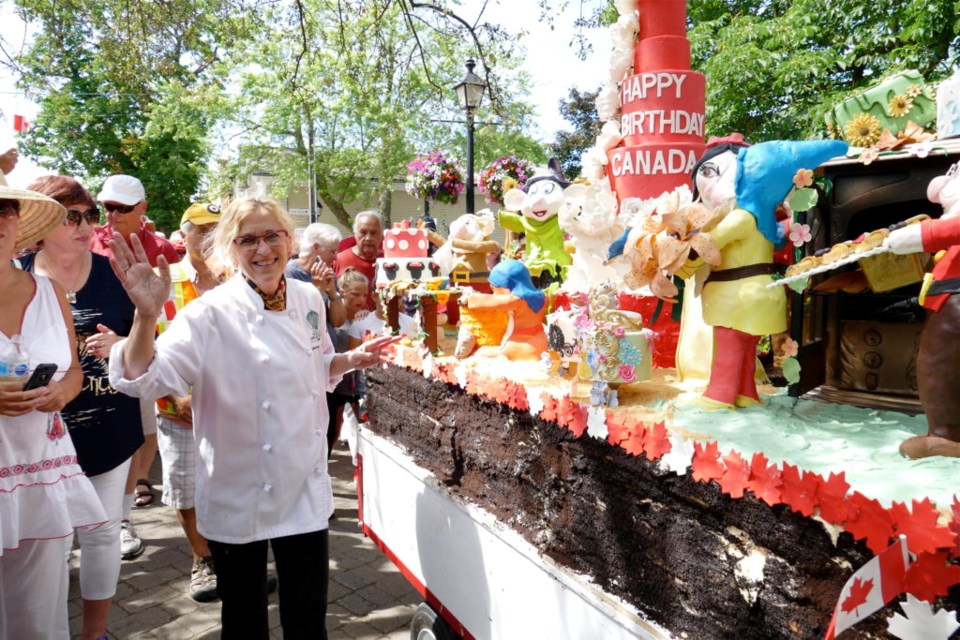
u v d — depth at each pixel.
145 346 1.89
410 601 3.57
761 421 1.52
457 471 2.38
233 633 2.24
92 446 2.57
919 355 1.28
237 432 2.14
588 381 1.92
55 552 2.21
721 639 1.35
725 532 1.33
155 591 3.62
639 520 1.55
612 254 1.83
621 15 2.54
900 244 1.22
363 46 6.27
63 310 2.26
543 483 1.90
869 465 1.22
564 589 1.75
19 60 6.11
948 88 1.74
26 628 2.20
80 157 17.17
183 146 18.50
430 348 2.52
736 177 1.59
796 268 1.45
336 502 4.95
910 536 0.95
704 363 1.90
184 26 5.96
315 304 2.38
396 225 3.94
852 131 1.88
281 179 19.12
